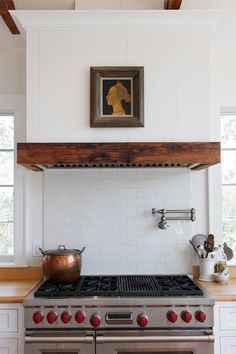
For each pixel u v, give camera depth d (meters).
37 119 2.27
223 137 2.76
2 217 2.71
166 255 2.59
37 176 2.62
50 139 2.26
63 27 2.31
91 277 2.48
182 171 2.62
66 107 2.28
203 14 2.28
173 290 2.08
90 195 2.60
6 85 2.66
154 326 1.97
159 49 2.31
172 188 2.61
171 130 2.28
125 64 2.31
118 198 2.60
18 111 2.65
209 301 1.99
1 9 2.33
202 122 2.28
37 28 2.31
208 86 2.30
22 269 2.59
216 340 2.05
